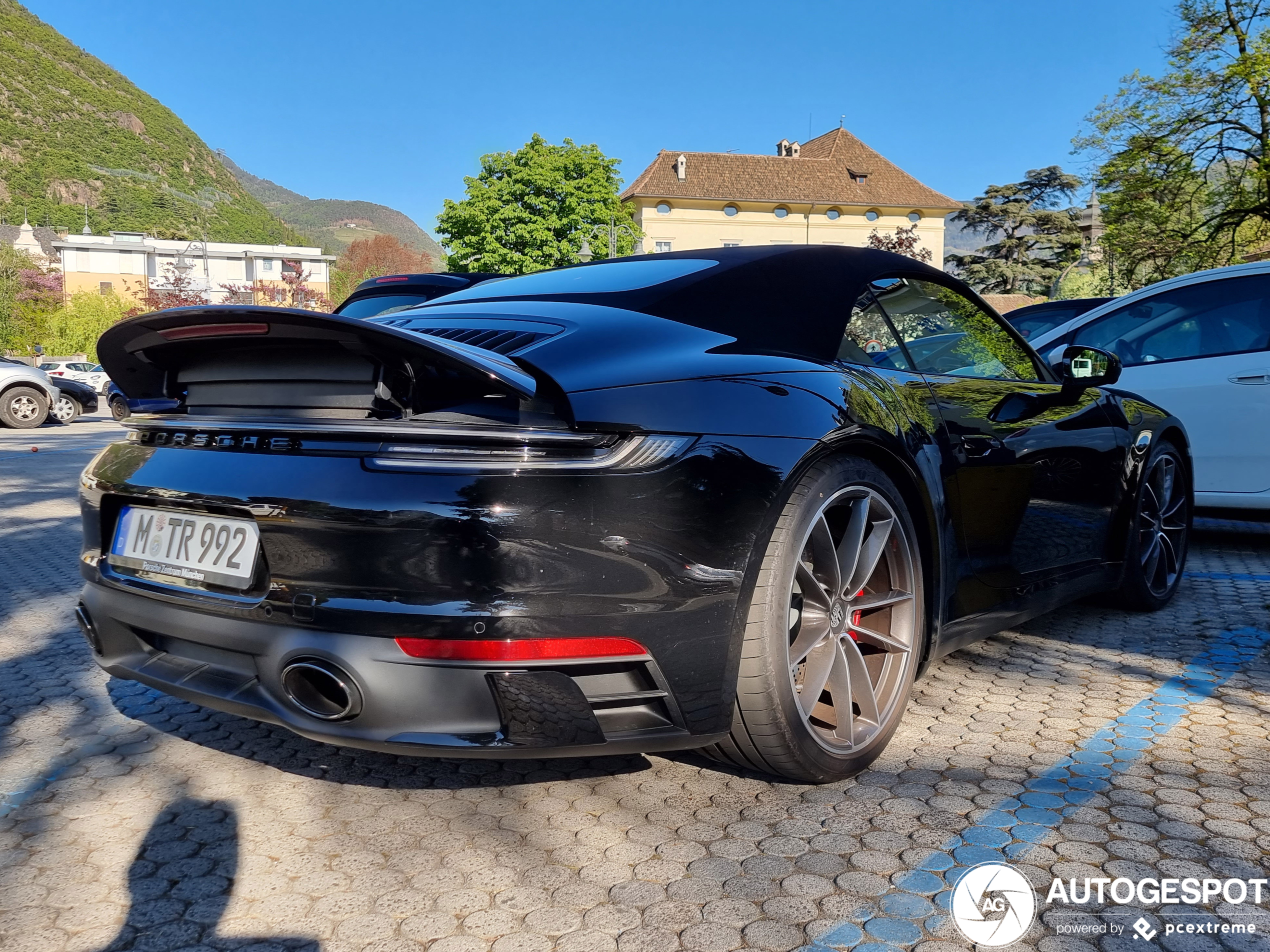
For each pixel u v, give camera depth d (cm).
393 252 12912
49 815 198
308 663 165
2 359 1554
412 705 161
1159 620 345
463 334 203
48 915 159
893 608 222
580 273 255
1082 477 299
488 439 160
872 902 160
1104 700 258
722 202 5916
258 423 177
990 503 250
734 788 207
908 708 254
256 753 231
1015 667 288
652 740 173
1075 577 300
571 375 173
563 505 162
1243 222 2481
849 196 6062
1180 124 2386
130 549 202
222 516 182
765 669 183
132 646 207
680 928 153
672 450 173
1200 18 2330
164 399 208
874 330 238
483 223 4531
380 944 150
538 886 167
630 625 167
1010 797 199
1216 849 175
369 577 161
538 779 214
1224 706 252
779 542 185
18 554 496
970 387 255
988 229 7462
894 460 214
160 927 155
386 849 182
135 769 221
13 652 319
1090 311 514
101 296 7562
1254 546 500
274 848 183
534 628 160
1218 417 456
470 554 158
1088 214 4597
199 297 7169
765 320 217
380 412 167
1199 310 474
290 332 168
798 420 192
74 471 880
